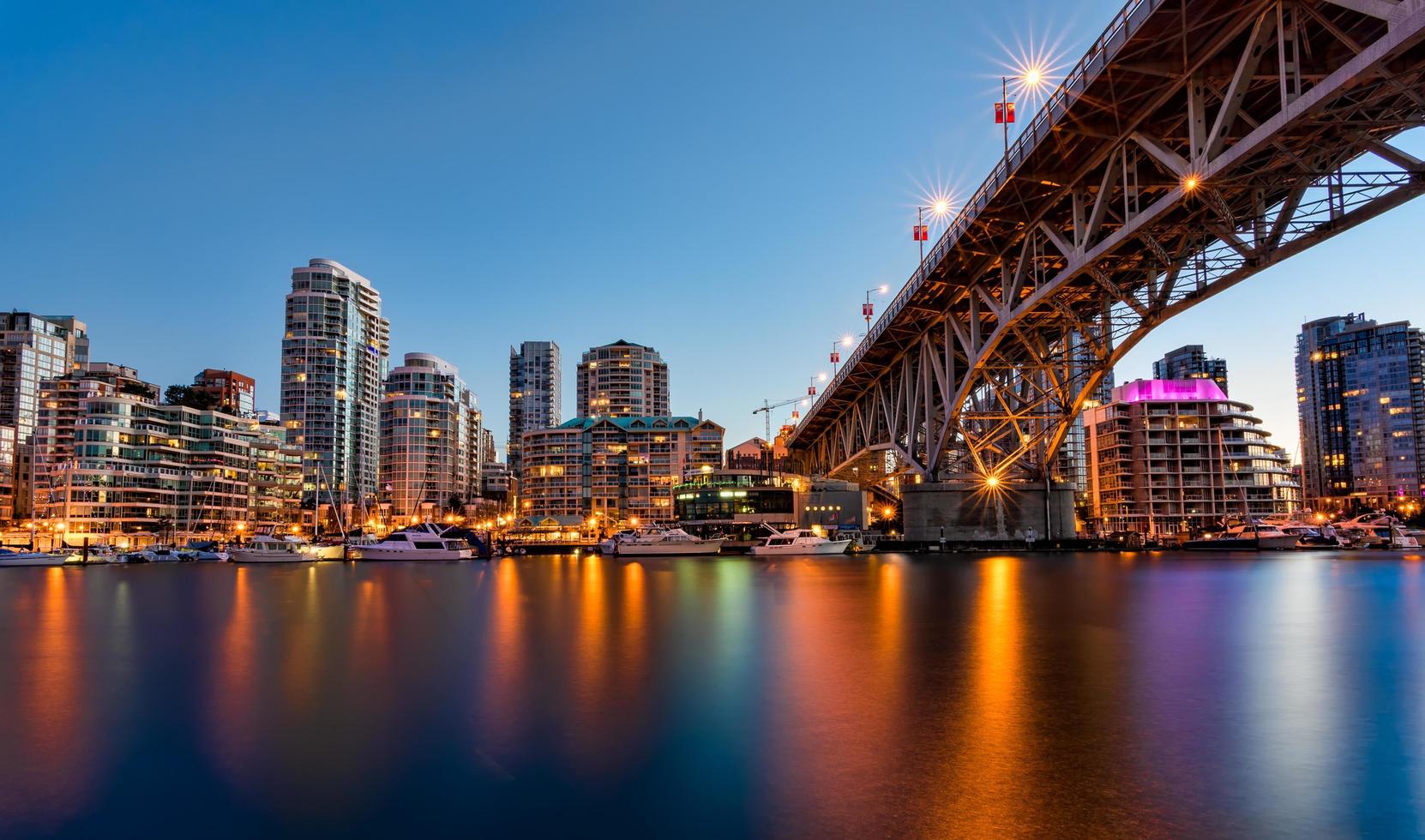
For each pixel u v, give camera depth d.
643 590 50.81
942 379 79.69
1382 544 106.62
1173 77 39.97
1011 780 13.20
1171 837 11.02
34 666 24.11
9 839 11.48
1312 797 12.35
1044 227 55.59
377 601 45.47
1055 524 92.00
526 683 20.69
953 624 31.20
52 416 160.38
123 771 14.24
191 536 145.12
